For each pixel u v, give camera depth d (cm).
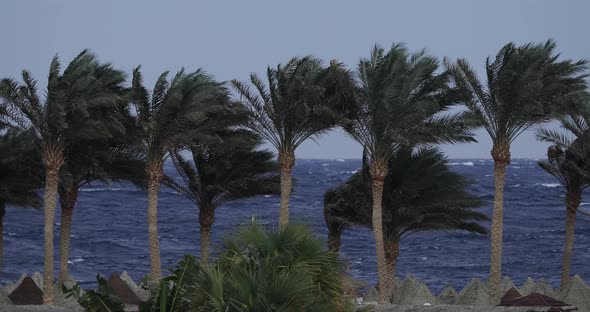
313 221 2291
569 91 4897
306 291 2048
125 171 5509
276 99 5128
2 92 4684
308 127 5169
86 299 2438
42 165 5509
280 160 5234
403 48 4928
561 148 5472
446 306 4178
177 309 2342
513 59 4759
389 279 5562
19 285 4850
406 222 5444
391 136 4866
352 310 2244
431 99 4906
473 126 4816
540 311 3909
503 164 4850
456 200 5431
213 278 2077
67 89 4806
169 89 5100
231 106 5250
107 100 4806
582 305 4544
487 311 4041
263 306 2017
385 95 4819
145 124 4928
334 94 5188
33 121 4812
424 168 5447
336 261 2230
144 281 2553
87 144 5272
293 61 5178
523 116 4806
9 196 5447
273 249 2164
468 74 4872
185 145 5353
